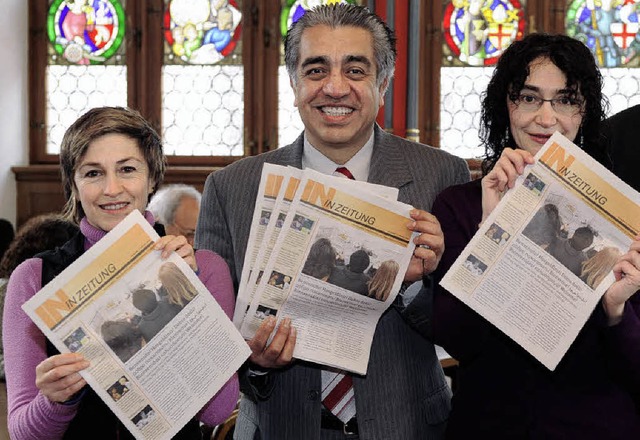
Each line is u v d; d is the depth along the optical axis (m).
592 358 1.58
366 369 1.64
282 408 1.75
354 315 1.63
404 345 1.78
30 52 5.92
